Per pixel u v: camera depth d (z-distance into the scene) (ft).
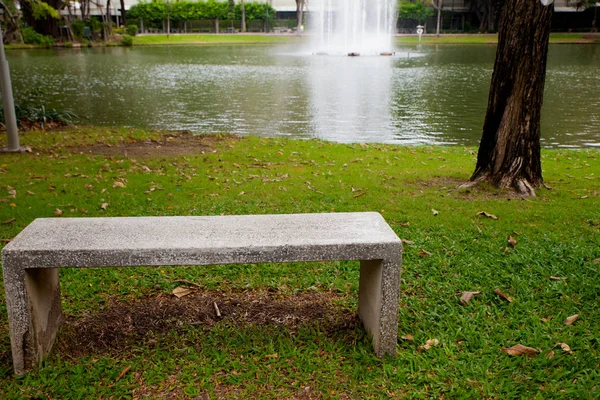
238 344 10.62
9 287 9.16
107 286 13.19
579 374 9.62
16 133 29.01
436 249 15.35
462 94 60.49
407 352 10.37
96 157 27.66
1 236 16.20
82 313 11.82
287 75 79.87
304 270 14.07
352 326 11.34
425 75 79.82
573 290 12.89
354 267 14.21
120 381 9.52
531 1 18.94
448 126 42.14
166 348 10.52
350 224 10.58
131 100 56.08
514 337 10.93
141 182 22.50
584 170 25.55
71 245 9.27
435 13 236.22
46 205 19.21
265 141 33.17
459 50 137.80
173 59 113.60
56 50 148.46
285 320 11.57
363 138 37.22
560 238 16.15
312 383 9.49
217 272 13.92
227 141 33.01
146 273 13.84
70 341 10.73
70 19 183.52
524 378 9.57
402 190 21.52
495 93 20.63
